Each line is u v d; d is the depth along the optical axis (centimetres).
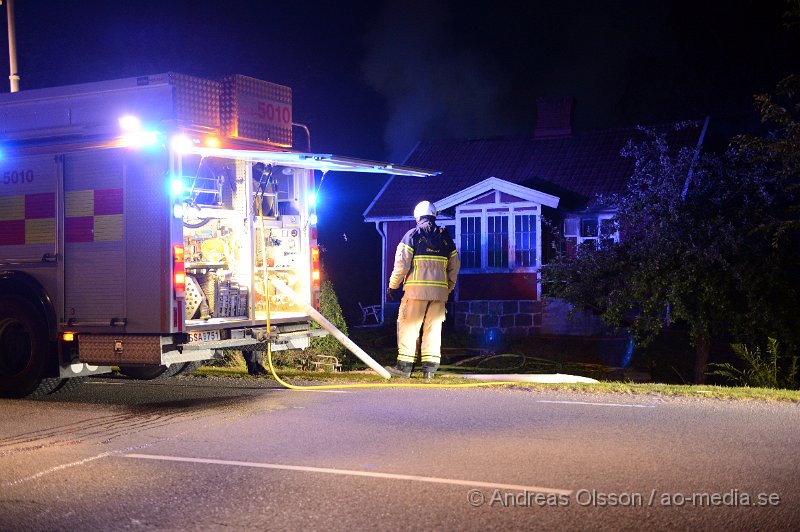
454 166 2841
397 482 589
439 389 1000
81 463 663
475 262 2411
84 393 1037
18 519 530
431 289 1086
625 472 605
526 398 921
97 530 509
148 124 955
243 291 1043
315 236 1147
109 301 961
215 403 933
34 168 1005
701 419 789
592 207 2434
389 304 2738
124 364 954
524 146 2844
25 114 1020
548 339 2186
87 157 976
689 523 503
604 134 2762
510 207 2372
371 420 806
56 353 998
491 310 2352
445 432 745
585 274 1642
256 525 511
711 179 1578
